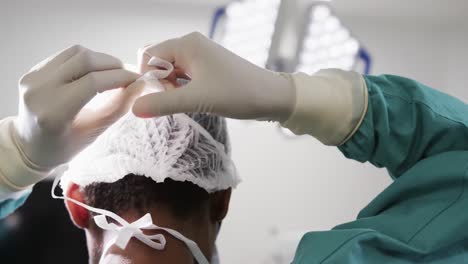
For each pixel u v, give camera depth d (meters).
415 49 2.57
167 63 0.90
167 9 2.38
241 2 1.98
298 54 2.02
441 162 0.87
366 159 0.95
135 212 0.90
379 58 2.54
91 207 0.89
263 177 2.52
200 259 0.91
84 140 0.90
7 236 1.99
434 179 0.86
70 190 0.96
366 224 0.87
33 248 2.00
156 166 0.89
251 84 0.87
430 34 2.57
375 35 2.54
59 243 2.02
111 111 0.88
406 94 0.93
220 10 2.08
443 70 2.57
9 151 0.97
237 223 2.48
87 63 0.86
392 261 0.79
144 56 0.92
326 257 0.78
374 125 0.90
